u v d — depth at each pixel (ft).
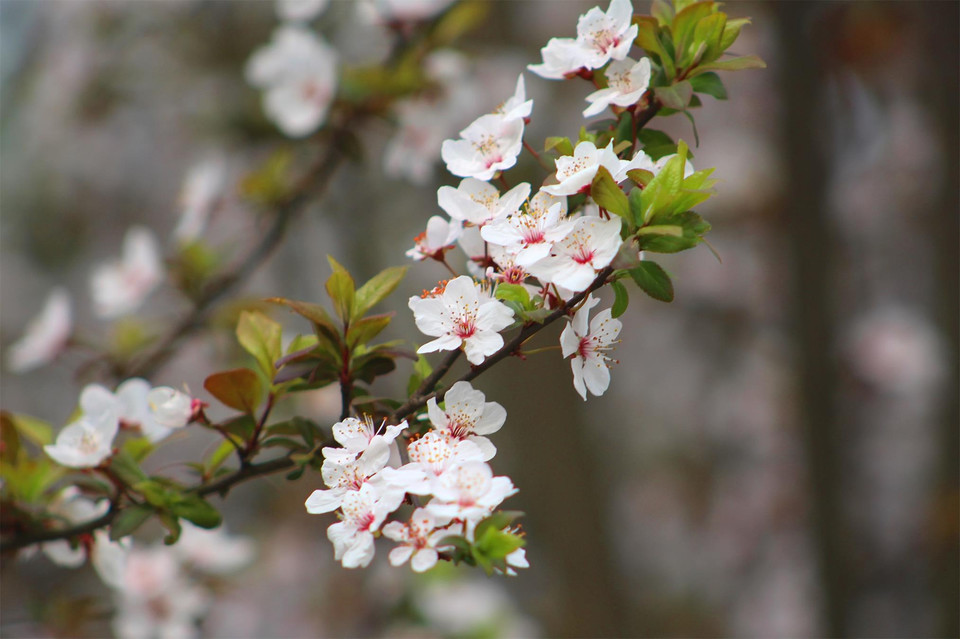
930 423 18.72
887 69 16.11
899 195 19.52
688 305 21.53
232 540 8.34
